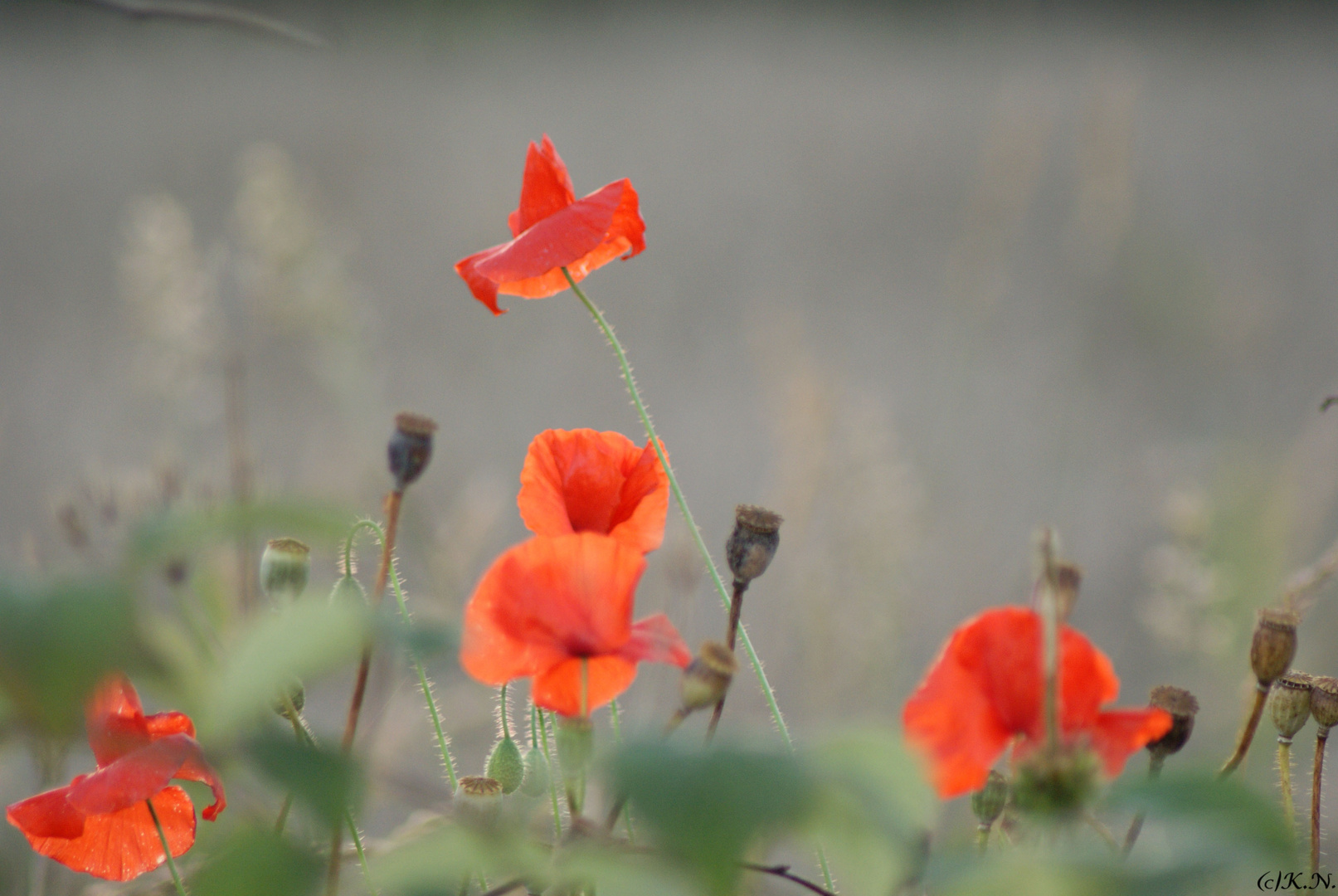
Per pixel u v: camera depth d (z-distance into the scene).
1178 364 14.17
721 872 3.83
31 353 14.71
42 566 4.27
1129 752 3.93
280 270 8.20
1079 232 10.87
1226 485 7.56
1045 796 3.89
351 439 7.80
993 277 11.68
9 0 31.56
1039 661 3.93
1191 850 3.85
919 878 3.86
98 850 4.00
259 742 3.85
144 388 7.64
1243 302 14.55
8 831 4.23
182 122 26.16
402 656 3.91
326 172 22.59
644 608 6.76
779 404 7.47
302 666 3.84
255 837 3.86
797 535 7.12
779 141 26.14
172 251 7.61
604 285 18.33
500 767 4.02
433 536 5.54
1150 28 32.91
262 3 31.19
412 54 31.95
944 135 26.08
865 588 6.99
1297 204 20.75
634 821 4.00
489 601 3.95
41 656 3.74
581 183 23.83
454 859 3.87
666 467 4.07
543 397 14.34
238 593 4.19
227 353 7.57
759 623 8.34
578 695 3.96
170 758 3.94
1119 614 9.25
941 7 34.41
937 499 10.05
